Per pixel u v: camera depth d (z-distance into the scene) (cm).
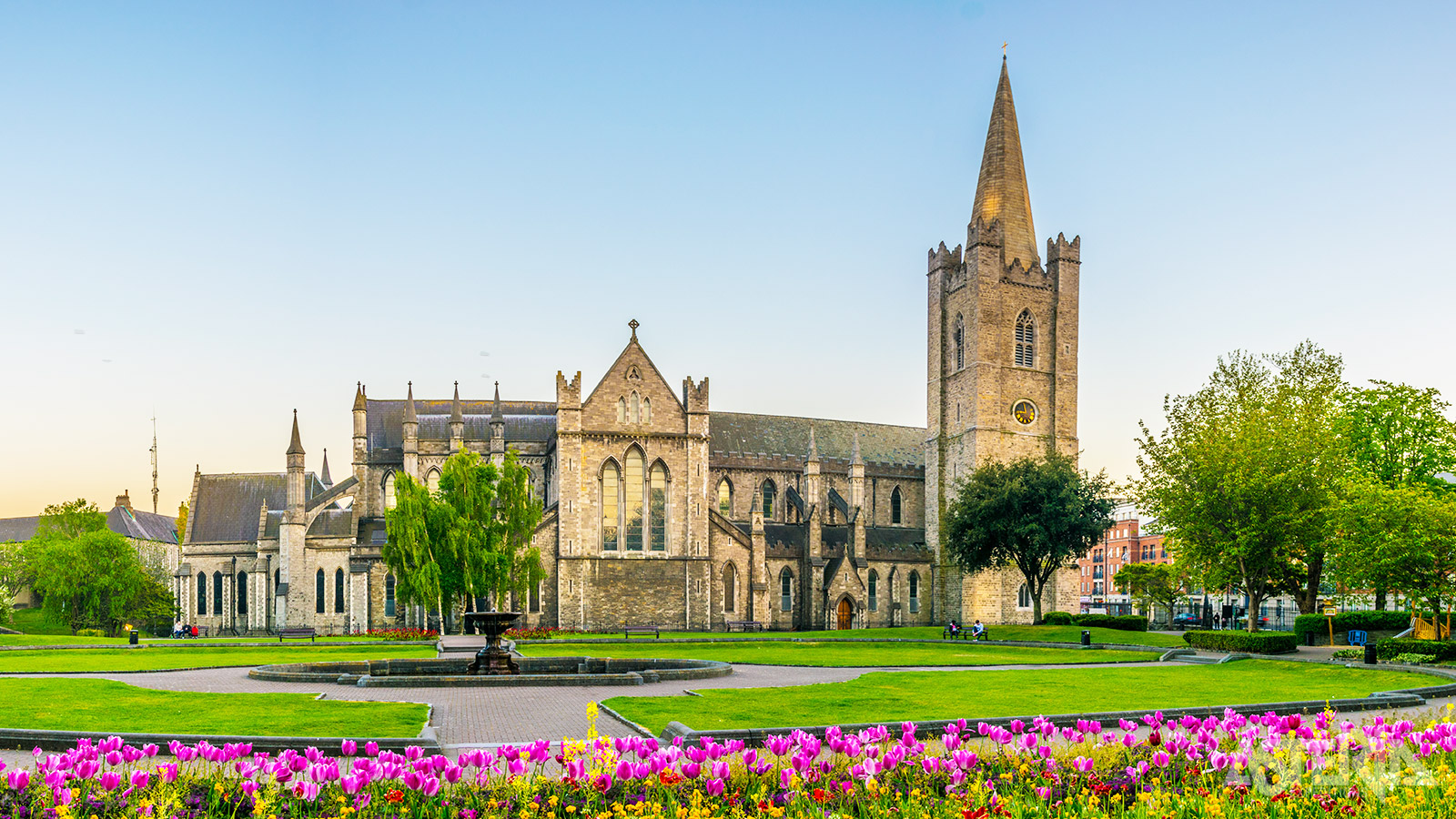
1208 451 7838
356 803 1856
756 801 1916
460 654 7256
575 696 4466
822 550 12631
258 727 3394
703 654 7350
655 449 11469
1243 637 7000
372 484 12506
